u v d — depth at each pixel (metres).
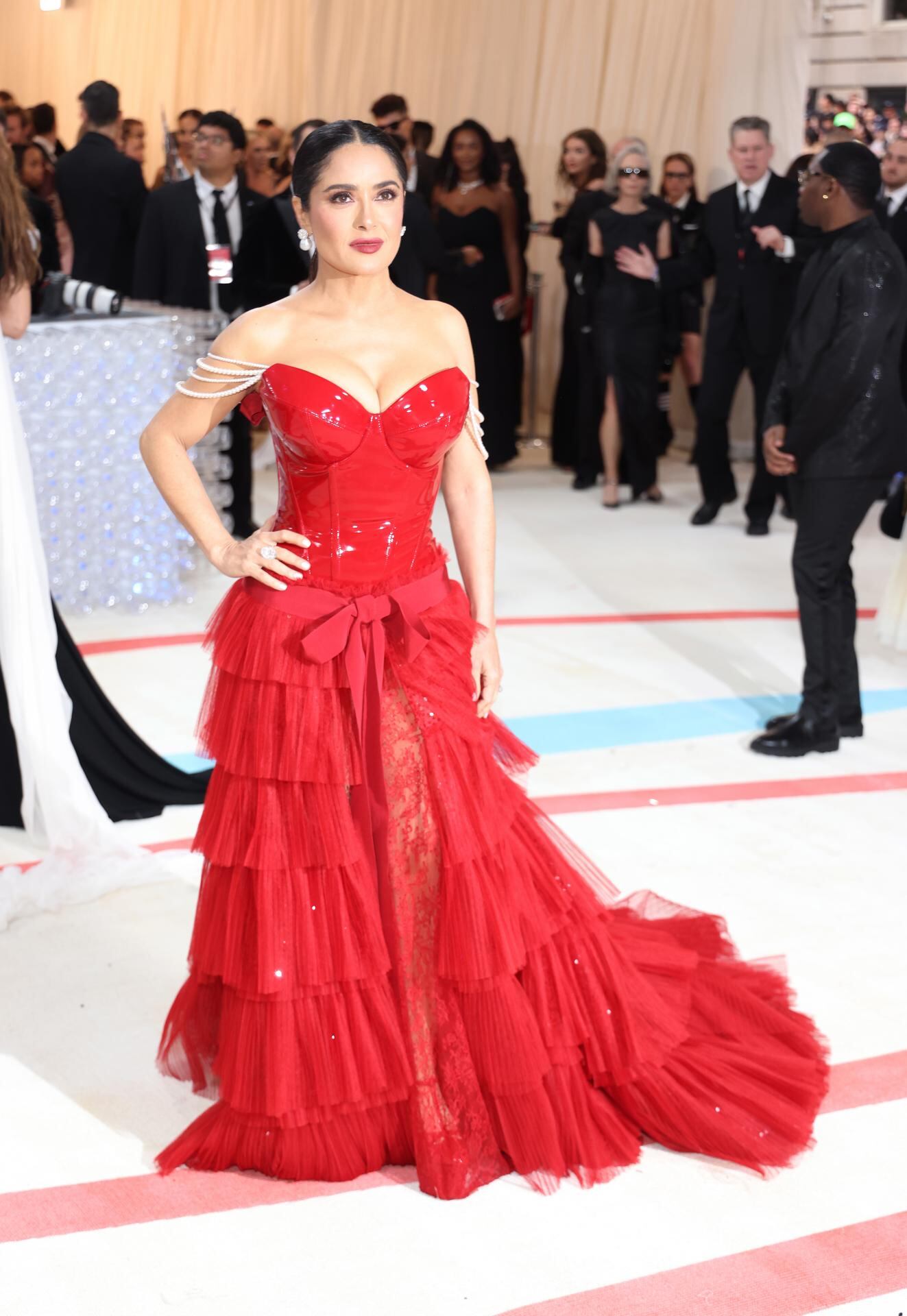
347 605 2.28
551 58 9.55
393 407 2.23
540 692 4.79
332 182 2.17
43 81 14.09
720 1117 2.44
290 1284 2.12
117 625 5.39
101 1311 2.06
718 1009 2.67
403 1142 2.41
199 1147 2.39
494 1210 2.30
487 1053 2.33
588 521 7.33
